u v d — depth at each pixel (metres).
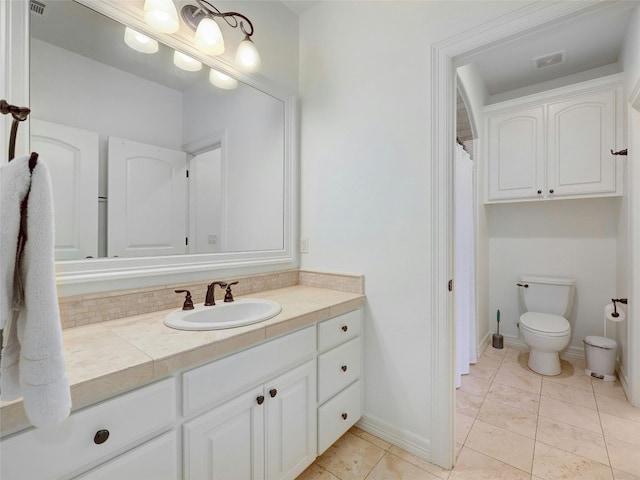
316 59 1.96
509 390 2.17
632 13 1.93
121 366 0.78
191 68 1.50
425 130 1.50
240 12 1.69
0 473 0.61
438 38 1.45
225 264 1.62
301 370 1.30
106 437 0.74
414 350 1.54
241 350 1.07
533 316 2.62
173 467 0.89
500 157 2.82
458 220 2.23
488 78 2.87
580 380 2.31
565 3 1.13
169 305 1.37
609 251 2.61
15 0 0.98
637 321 1.93
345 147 1.81
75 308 1.10
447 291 1.44
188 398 0.91
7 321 0.60
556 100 2.56
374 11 1.69
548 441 1.62
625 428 1.72
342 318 1.54
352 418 1.63
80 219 1.16
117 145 1.26
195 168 1.53
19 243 0.58
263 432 1.14
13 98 0.97
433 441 1.47
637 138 1.88
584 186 2.44
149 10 1.23
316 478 1.39
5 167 0.57
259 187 1.82
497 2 1.29
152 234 1.37
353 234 1.77
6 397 0.60
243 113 1.73
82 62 1.16
